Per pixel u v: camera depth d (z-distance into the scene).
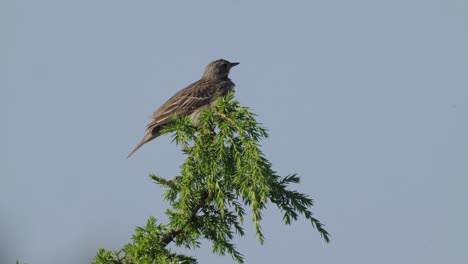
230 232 9.87
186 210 9.71
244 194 9.29
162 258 9.30
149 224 9.65
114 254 9.59
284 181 10.03
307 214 9.97
